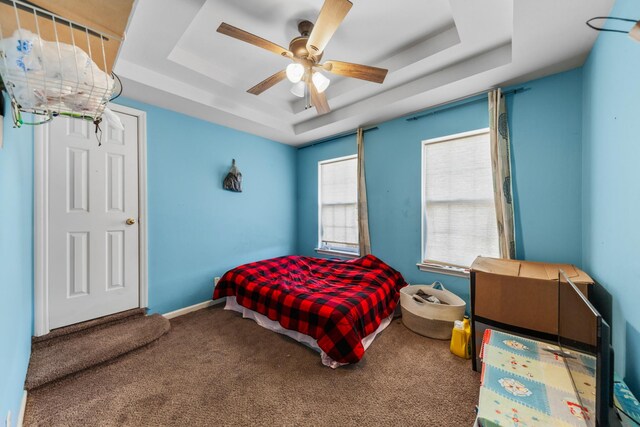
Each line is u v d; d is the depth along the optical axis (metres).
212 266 3.15
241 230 3.47
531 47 1.68
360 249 3.32
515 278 1.68
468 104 2.46
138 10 1.56
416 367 1.86
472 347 1.83
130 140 2.47
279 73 1.89
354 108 2.92
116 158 2.38
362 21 1.82
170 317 2.74
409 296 2.47
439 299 2.59
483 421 0.90
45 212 1.98
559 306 1.38
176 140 2.80
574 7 1.35
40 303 1.94
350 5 1.32
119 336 2.09
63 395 1.56
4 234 1.12
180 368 1.85
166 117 2.72
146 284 2.57
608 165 1.40
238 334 2.36
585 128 1.81
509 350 1.36
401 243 3.00
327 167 3.89
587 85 1.77
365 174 3.32
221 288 2.87
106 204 2.32
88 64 0.96
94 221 2.25
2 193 1.09
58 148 2.06
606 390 0.77
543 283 1.61
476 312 1.82
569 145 1.95
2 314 1.05
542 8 1.37
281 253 4.02
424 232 2.86
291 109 3.21
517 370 1.19
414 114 2.84
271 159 3.86
